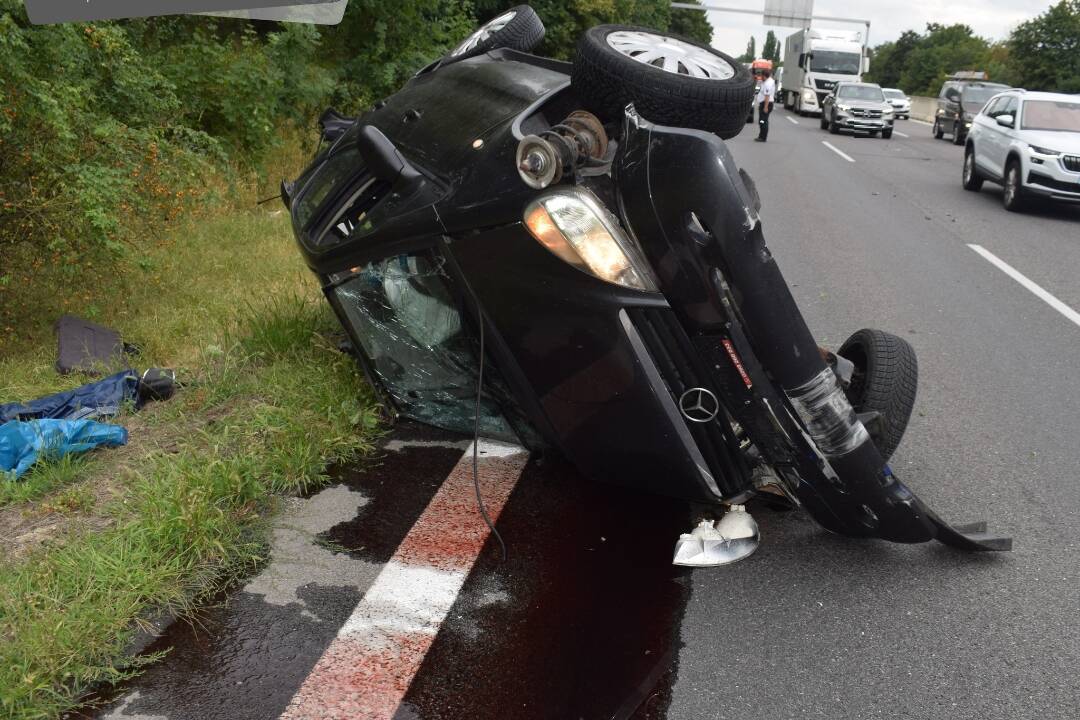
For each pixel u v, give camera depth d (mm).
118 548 2926
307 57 11234
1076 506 3773
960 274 8609
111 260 5648
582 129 3205
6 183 5230
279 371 4516
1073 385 5387
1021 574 3189
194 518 3074
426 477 3725
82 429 3725
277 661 2574
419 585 2971
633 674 2580
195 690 2445
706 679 2570
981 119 15578
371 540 3236
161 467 3473
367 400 4258
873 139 28641
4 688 2336
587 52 3232
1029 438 4520
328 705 2402
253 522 3312
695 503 3545
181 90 9523
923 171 18781
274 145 10242
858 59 41031
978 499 3818
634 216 2768
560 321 2920
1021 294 7832
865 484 2955
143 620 2713
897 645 2758
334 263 3580
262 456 3660
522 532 3318
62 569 2832
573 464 3697
